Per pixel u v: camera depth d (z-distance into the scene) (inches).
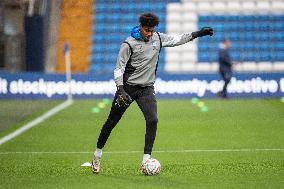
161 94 2447.1
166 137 1471.5
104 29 2945.4
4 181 955.3
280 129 1595.7
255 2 2989.7
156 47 971.3
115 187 902.4
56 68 2822.3
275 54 2866.6
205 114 1924.2
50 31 2839.6
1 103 2293.3
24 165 1104.2
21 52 2637.8
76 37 2920.8
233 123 1717.5
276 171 1024.9
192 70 2834.6
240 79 2456.9
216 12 2972.4
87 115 1910.7
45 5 2770.7
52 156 1214.3
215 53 2864.2
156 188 893.8
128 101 948.0
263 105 2171.5
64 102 2320.4
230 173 1010.7
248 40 2901.1
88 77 2444.6
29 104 2255.2
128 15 2984.7
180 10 2977.4
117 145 1352.1
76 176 990.4
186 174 1002.1
